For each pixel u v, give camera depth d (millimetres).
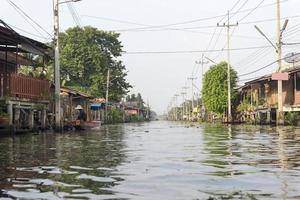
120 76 71125
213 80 63281
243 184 7410
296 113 37562
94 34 66938
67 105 41906
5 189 7207
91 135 26625
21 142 19062
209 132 29531
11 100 26188
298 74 39656
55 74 31297
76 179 8180
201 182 7676
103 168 9773
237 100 64062
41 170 9508
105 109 68750
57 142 19172
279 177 8133
